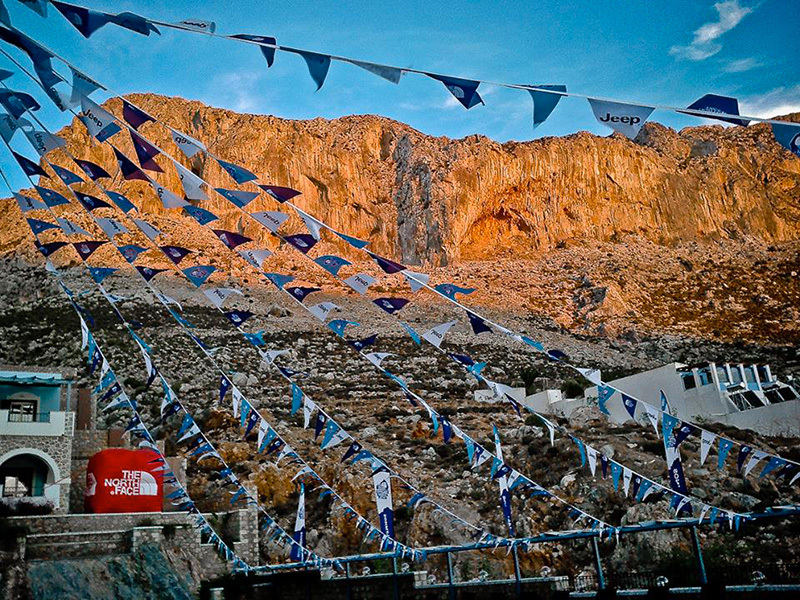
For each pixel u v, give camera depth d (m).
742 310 87.38
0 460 27.05
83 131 92.94
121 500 26.80
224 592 25.12
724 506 27.34
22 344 59.72
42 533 23.73
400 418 45.72
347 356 64.50
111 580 22.89
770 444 34.00
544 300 89.38
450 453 38.62
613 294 87.31
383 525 19.66
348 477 35.31
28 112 12.00
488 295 89.12
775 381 40.72
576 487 31.16
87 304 69.75
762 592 16.20
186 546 26.31
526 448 36.69
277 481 35.22
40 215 85.69
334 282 87.94
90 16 8.75
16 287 74.38
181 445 39.19
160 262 82.06
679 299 91.06
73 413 28.88
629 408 15.42
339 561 22.03
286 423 44.12
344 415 46.72
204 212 12.25
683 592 17.64
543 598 20.38
